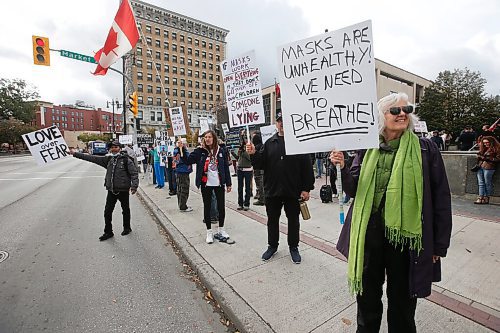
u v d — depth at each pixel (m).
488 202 5.91
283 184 3.32
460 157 6.45
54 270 3.59
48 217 6.27
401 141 1.69
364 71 1.91
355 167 1.98
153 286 3.18
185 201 6.43
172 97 65.75
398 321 1.76
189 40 68.19
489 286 2.71
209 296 2.95
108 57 7.76
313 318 2.35
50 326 2.48
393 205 1.61
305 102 2.18
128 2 7.36
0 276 3.43
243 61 3.42
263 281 2.99
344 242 1.99
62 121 96.62
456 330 2.12
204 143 4.25
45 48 9.40
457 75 37.31
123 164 4.82
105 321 2.54
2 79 43.56
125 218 5.03
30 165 23.69
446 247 1.61
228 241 4.20
